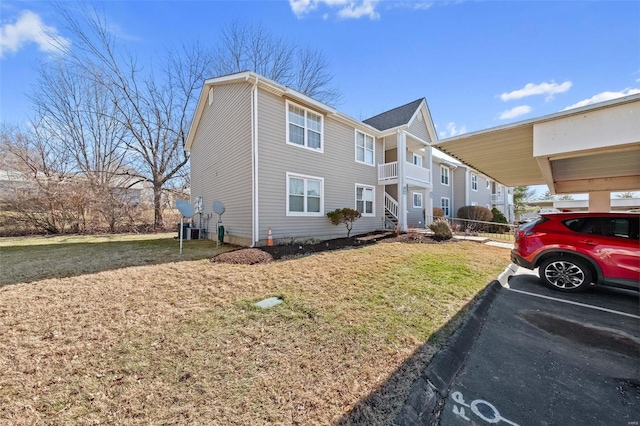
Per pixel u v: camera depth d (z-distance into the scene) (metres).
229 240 9.96
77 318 3.12
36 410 1.72
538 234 5.08
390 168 12.77
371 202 12.86
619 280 4.22
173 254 7.32
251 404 1.78
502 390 2.08
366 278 4.88
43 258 6.66
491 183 27.42
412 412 1.75
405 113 14.16
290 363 2.26
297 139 9.66
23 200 13.09
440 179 20.72
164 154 17.91
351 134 11.76
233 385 1.97
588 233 4.63
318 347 2.53
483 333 3.11
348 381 2.03
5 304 3.51
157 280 4.66
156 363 2.25
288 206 9.28
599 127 3.58
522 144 5.64
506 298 4.36
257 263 6.04
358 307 3.53
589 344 2.84
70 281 4.55
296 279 4.79
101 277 4.80
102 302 3.61
